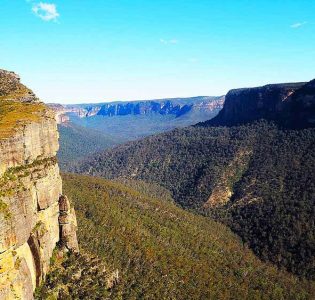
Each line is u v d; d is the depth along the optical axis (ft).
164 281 318.65
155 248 378.73
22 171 186.39
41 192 204.95
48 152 220.64
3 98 248.93
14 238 163.73
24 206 178.19
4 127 187.73
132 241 368.68
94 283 236.02
